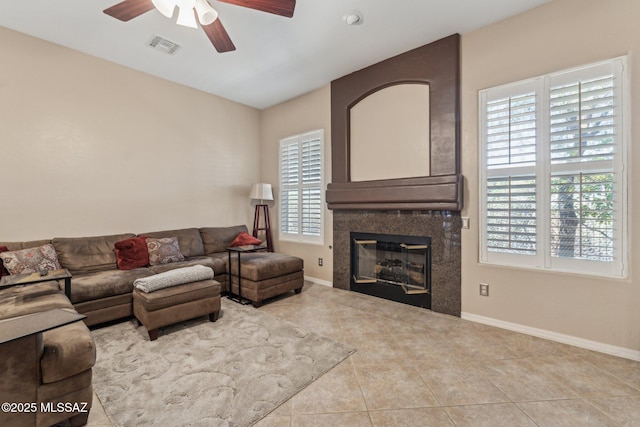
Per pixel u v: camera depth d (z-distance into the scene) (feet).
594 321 7.66
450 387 6.15
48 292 7.77
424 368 6.86
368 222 12.35
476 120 9.57
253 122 17.17
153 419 5.19
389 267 12.08
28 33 9.80
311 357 7.32
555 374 6.59
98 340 8.21
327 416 5.31
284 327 9.16
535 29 8.46
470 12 8.68
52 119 10.41
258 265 11.15
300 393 5.95
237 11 8.63
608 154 7.45
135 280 9.49
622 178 7.29
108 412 5.35
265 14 8.75
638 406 5.55
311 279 14.89
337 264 13.58
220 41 8.07
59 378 4.79
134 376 6.48
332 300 11.86
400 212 11.37
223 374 6.57
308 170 14.90
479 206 9.55
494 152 9.26
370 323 9.50
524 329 8.71
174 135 13.78
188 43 10.43
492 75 9.24
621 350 7.31
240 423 5.10
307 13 8.71
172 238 12.53
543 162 8.38
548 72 8.27
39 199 10.18
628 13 7.16
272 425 5.09
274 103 16.48
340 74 12.91
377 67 11.85
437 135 10.25
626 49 7.20
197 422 5.12
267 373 6.61
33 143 10.04
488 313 9.40
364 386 6.19
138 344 7.97
